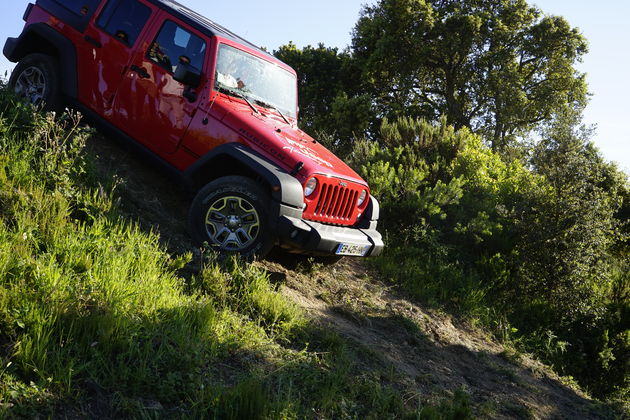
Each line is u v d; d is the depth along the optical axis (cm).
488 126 3516
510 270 941
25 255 386
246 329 437
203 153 575
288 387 387
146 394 325
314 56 3609
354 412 396
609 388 821
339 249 566
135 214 564
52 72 655
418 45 3378
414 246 916
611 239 1005
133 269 450
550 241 923
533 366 735
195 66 593
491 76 3325
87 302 374
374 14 3700
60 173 523
